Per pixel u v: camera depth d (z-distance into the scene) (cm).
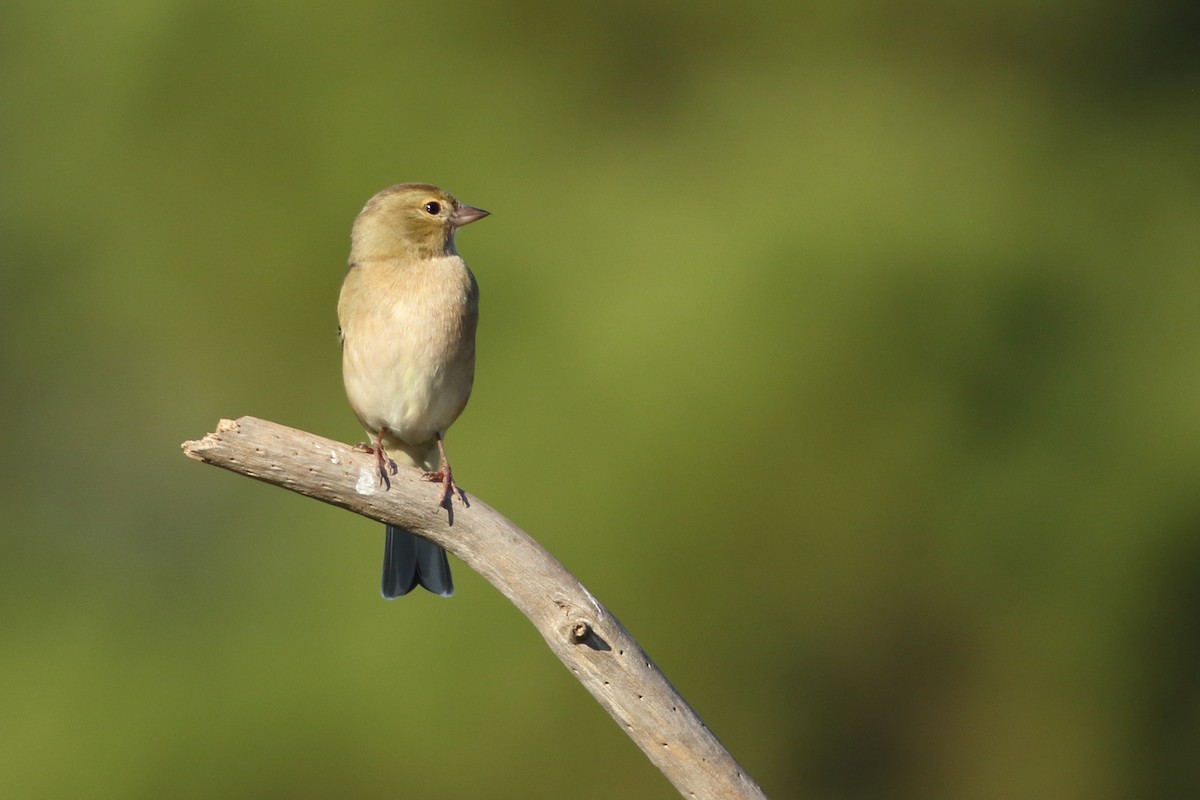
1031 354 1374
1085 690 1377
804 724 1373
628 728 677
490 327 1365
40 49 1526
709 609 1323
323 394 1461
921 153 1408
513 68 1479
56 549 1537
